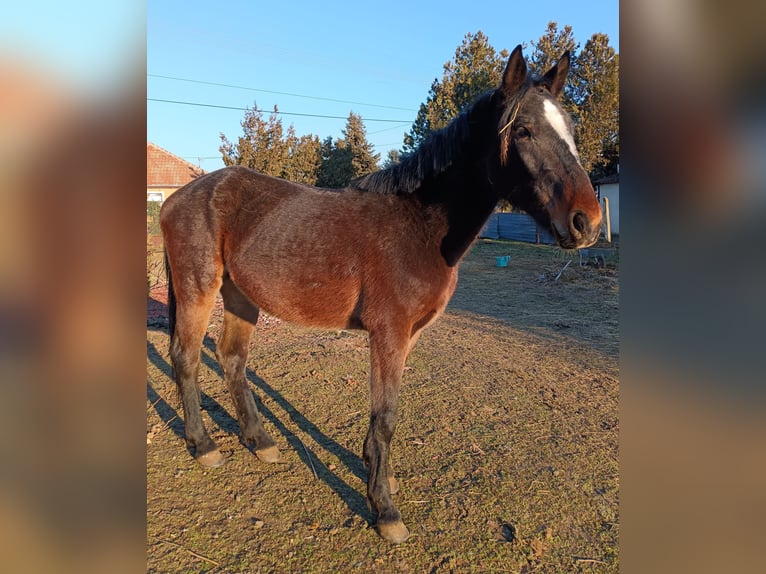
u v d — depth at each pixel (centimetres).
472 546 212
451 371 436
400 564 202
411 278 233
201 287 279
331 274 244
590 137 1511
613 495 247
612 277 934
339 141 2680
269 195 275
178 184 2214
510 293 830
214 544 213
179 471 274
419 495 250
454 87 1867
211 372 437
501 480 262
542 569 199
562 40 1755
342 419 340
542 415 342
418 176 243
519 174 216
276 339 547
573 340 539
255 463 284
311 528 225
